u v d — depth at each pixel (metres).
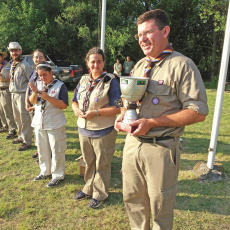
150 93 1.72
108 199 3.08
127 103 1.80
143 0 16.02
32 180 3.52
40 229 2.57
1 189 3.30
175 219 2.72
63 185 3.39
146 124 1.63
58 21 14.74
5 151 4.56
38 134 3.33
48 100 3.01
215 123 3.46
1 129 5.66
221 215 2.80
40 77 3.14
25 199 3.07
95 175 2.96
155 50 1.67
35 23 14.63
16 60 4.41
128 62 13.98
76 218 2.74
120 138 5.31
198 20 17.38
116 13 14.81
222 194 3.19
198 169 3.69
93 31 14.59
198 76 1.60
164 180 1.74
